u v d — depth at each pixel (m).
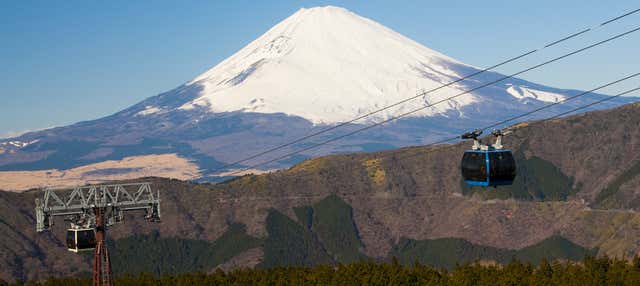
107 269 184.00
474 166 156.62
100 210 184.75
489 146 158.00
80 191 184.88
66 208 183.88
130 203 187.88
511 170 156.50
